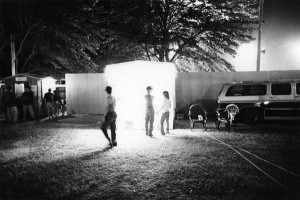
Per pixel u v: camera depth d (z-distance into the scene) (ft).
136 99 38.83
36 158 25.09
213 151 26.25
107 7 68.90
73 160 24.13
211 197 16.25
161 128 34.81
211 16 56.49
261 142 29.63
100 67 69.51
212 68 59.00
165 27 57.67
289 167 21.26
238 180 18.66
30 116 51.62
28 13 65.77
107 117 28.37
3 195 17.29
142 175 20.11
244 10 57.67
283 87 40.63
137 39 56.95
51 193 17.52
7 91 45.32
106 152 26.66
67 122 46.52
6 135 35.76
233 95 41.88
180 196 16.48
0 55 69.51
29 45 69.82
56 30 66.59
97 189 17.83
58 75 66.80
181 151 26.45
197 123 44.19
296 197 16.05
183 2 57.52
